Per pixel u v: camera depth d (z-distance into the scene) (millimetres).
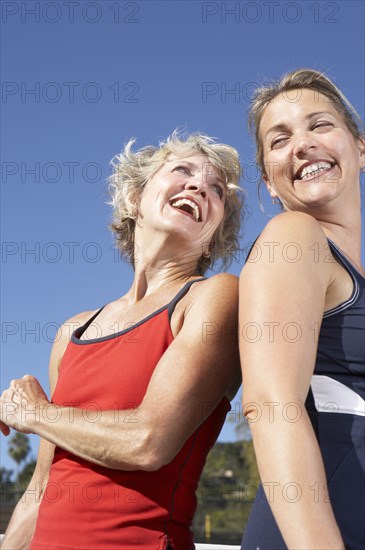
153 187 2273
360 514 1245
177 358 1787
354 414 1302
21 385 2033
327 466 1272
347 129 1700
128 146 2467
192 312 1882
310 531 1097
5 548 2150
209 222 2258
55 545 1747
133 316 2082
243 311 1344
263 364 1242
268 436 1179
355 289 1371
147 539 1695
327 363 1340
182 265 2219
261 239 1421
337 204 1605
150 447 1691
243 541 1378
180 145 2357
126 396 1850
